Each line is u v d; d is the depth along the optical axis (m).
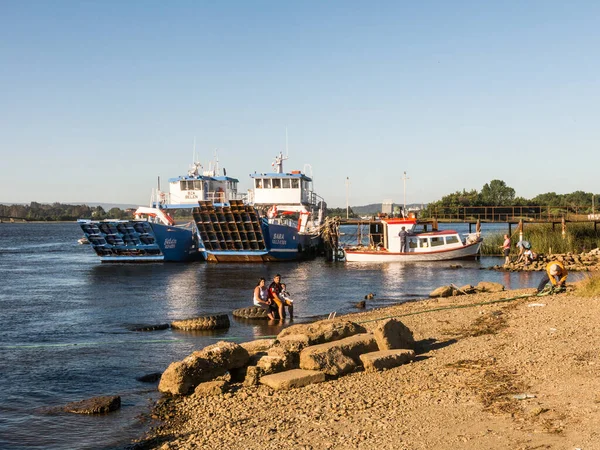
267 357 12.91
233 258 54.47
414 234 50.94
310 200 62.09
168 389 12.67
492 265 46.66
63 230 187.00
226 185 62.12
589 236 55.03
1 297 31.84
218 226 52.09
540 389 10.29
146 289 35.25
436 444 8.19
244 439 9.20
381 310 23.73
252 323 22.52
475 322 18.33
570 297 21.67
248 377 12.56
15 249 83.88
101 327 22.30
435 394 10.55
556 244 50.94
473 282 36.19
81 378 14.55
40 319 24.36
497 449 7.81
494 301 22.34
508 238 46.25
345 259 52.97
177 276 42.97
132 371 15.23
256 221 50.75
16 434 10.66
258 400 11.32
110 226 53.50
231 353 13.36
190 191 58.41
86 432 10.65
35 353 17.52
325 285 35.75
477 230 54.84
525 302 21.58
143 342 19.00
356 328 15.13
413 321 19.25
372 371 12.71
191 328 21.17
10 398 12.95
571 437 7.96
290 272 44.50
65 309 27.27
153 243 54.34
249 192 58.62
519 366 11.99
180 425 10.58
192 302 29.48
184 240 56.34
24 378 14.59
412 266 47.28
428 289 33.31
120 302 29.62
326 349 12.93
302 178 58.59
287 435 9.12
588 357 12.20
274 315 23.45
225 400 11.59
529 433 8.26
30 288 36.22
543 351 13.07
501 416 9.07
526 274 40.00
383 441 8.48
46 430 10.81
